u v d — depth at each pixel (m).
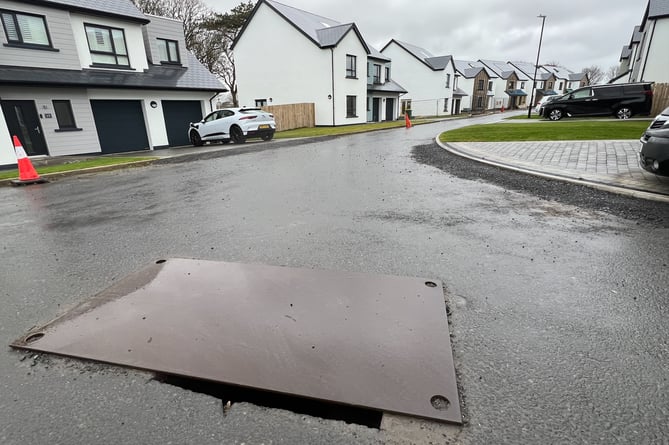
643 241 3.10
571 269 2.61
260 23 23.77
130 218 4.27
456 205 4.34
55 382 1.61
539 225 3.58
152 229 3.80
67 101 11.67
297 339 1.80
